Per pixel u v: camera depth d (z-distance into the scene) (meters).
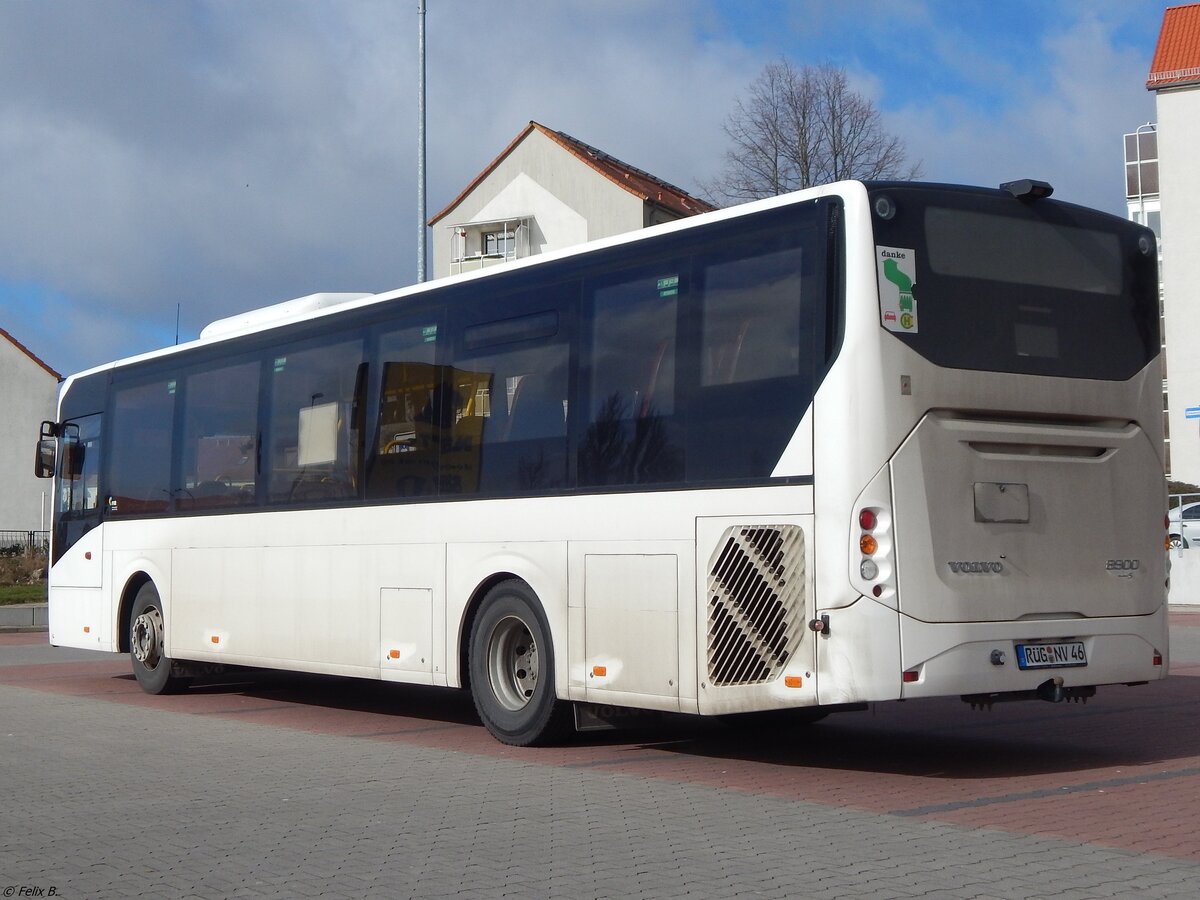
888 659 8.34
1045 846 6.76
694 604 9.23
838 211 8.69
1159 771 9.05
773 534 8.79
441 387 11.59
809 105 47.69
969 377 8.77
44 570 43.34
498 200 60.38
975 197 9.05
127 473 15.97
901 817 7.57
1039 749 10.24
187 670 15.18
